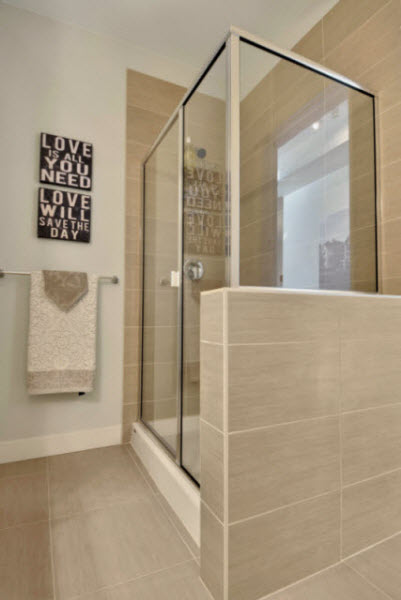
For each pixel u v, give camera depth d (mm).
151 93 2197
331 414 1025
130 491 1450
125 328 2051
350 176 1427
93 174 2008
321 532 997
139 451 1812
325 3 1767
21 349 1794
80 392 1804
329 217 1339
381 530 1115
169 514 1284
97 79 2047
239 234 1116
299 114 1285
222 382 873
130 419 2039
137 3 1854
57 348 1767
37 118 1879
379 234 1494
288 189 1246
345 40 1668
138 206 2121
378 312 1138
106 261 2016
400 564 1009
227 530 853
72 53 1985
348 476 1052
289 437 949
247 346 891
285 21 1941
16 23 1854
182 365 1458
